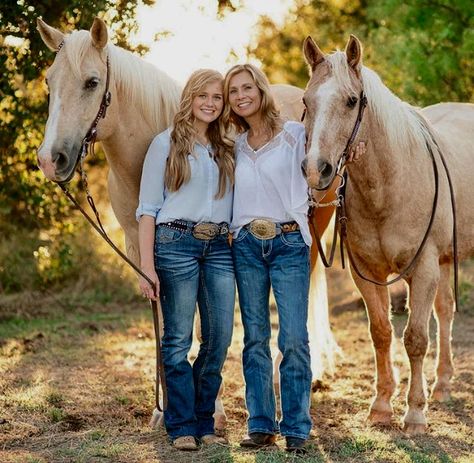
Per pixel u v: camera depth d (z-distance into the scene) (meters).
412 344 5.81
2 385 7.04
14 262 12.99
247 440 5.27
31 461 4.97
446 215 6.00
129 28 8.33
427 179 5.85
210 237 5.19
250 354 5.30
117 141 5.55
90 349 9.20
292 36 18.70
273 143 5.16
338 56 5.16
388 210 5.74
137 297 13.60
